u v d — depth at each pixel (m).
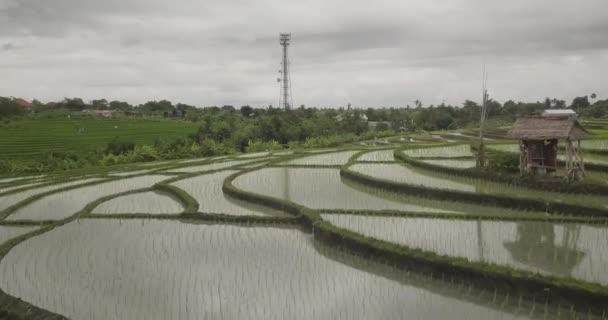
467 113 93.19
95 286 12.26
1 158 47.75
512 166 24.62
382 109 120.62
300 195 23.02
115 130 82.31
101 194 25.20
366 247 13.96
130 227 18.19
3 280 12.88
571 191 20.70
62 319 9.80
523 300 10.61
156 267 13.58
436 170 27.95
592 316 9.70
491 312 10.23
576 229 15.63
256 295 11.42
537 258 12.78
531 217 16.84
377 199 21.95
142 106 157.12
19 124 87.00
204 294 11.55
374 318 10.02
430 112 88.88
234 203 22.11
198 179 29.06
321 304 10.84
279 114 76.75
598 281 11.02
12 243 15.95
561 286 10.17
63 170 39.38
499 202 19.59
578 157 23.39
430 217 17.66
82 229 17.98
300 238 16.41
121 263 14.02
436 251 13.56
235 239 16.36
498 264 11.96
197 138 63.91
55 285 12.40
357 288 11.74
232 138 63.00
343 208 19.86
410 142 52.34
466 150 38.28
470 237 14.95
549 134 22.25
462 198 20.62
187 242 16.06
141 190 25.53
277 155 41.75
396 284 11.98
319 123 69.69
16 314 10.26
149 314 10.53
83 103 141.38
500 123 77.56
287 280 12.38
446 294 11.27
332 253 14.59
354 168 30.27
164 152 49.53
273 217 18.55
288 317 10.20
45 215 20.64
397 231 15.86
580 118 67.94
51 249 15.55
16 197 24.89
